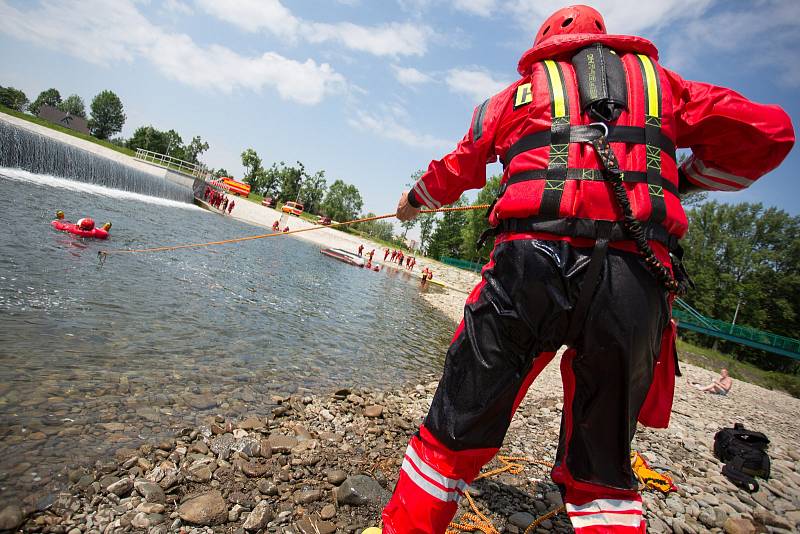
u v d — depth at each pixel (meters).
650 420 1.96
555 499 3.44
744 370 37.78
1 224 10.99
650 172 1.53
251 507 2.69
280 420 4.30
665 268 1.54
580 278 1.52
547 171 1.57
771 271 70.75
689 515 3.62
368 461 3.60
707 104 1.61
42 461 2.79
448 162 2.00
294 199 112.00
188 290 9.94
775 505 4.16
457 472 1.78
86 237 12.66
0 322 5.26
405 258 59.50
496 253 1.75
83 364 4.64
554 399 7.13
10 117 50.31
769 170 1.69
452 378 1.78
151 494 2.59
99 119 132.25
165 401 4.18
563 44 1.73
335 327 10.90
